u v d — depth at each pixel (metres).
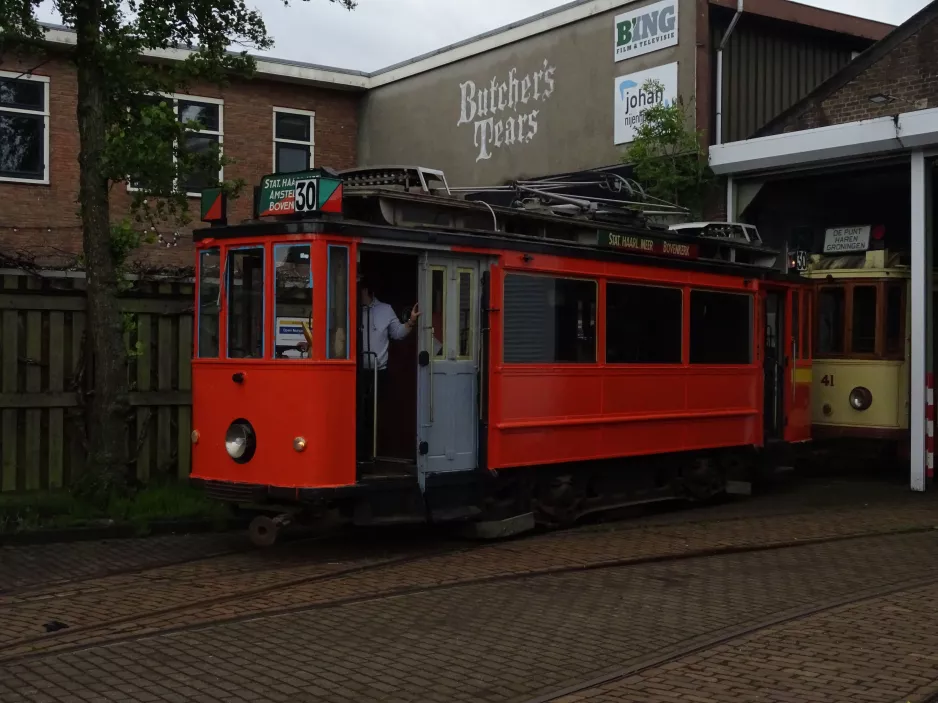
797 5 17.06
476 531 10.07
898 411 15.35
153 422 12.08
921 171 13.62
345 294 8.86
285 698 5.54
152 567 8.77
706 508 12.69
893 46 14.30
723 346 12.96
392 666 6.08
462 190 11.12
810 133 14.50
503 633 6.79
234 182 11.38
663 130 15.77
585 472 11.21
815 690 5.63
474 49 20.16
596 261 11.06
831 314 15.95
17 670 5.98
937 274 16.00
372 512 9.02
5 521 9.94
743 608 7.45
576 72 18.25
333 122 22.70
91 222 10.99
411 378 9.60
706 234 13.42
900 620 7.06
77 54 11.01
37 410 11.23
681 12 16.34
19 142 18.45
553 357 10.59
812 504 12.96
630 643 6.57
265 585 8.05
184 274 12.95
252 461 9.05
